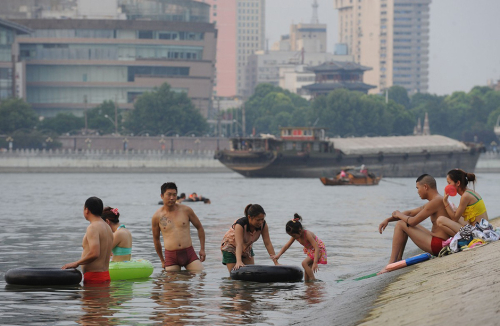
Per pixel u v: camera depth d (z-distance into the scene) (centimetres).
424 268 2166
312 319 1727
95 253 2253
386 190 11388
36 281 2219
